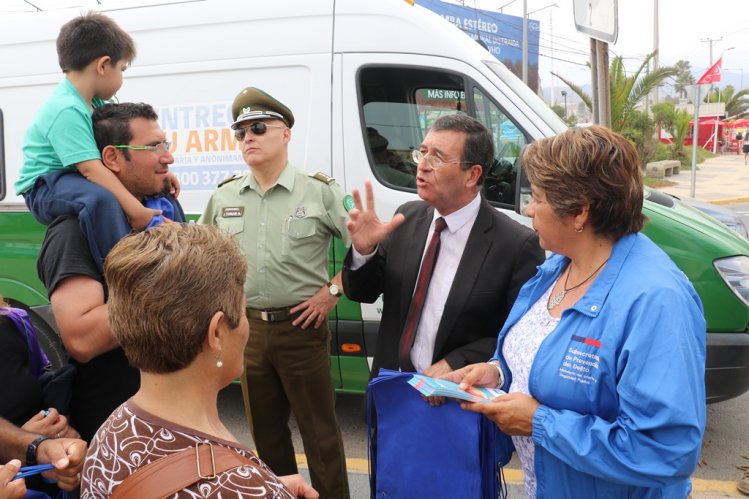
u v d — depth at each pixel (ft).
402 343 7.29
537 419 4.97
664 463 4.39
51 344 13.38
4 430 5.39
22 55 13.41
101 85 7.29
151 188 7.30
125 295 3.74
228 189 9.55
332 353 12.41
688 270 10.89
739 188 59.93
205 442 3.67
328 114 12.13
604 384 4.75
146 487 3.50
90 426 6.64
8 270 13.38
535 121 11.43
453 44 11.87
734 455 11.94
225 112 12.56
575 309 4.95
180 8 12.90
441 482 6.14
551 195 4.96
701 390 4.54
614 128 57.52
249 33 12.48
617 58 55.57
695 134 49.70
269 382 9.21
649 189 13.00
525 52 71.26
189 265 3.75
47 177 6.72
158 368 3.78
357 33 12.08
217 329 3.87
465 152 6.88
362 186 12.06
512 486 11.01
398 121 12.10
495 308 6.97
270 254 8.86
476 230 7.12
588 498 4.98
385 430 6.43
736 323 10.82
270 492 3.62
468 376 5.88
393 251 7.73
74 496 5.76
